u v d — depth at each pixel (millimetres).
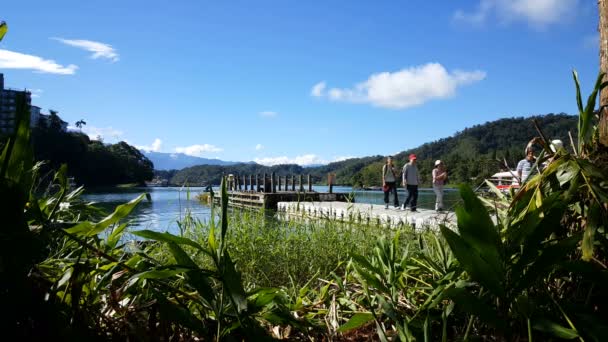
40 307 1145
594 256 1560
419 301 1844
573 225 1636
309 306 1995
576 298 1477
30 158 1294
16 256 1117
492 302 1463
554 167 1543
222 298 1346
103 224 1355
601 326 1277
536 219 1373
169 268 1301
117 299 1304
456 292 1317
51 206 1778
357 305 1930
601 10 1811
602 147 1682
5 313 1080
